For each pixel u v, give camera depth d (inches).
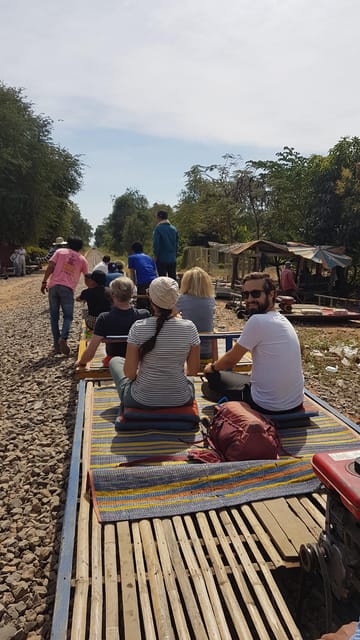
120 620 87.1
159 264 373.4
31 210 1267.2
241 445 128.6
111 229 3378.4
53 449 192.9
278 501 114.0
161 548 99.4
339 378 301.9
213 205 1339.8
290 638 81.6
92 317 306.8
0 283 983.0
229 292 757.3
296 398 153.1
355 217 781.3
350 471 84.0
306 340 425.4
